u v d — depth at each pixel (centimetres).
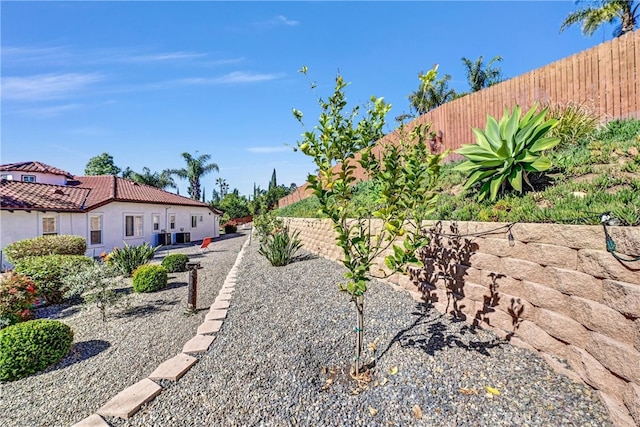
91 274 610
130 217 1814
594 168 395
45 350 410
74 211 1483
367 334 370
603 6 1622
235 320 466
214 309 521
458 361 289
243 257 1148
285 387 288
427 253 438
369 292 506
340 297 510
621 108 506
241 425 244
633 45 494
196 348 378
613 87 517
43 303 723
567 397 227
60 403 335
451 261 393
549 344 267
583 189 351
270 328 423
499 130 462
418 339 339
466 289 368
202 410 265
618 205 267
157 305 677
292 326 421
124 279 961
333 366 316
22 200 1356
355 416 242
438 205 488
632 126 466
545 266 274
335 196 279
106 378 382
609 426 199
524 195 397
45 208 1370
